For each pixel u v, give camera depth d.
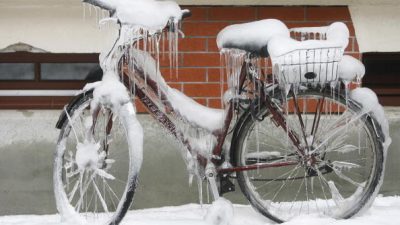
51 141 4.21
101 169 3.61
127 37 3.34
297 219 3.74
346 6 4.22
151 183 4.26
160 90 3.54
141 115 4.21
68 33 4.16
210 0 4.14
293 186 4.28
